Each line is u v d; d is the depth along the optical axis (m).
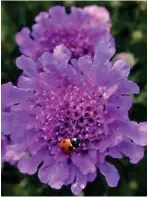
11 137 0.13
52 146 0.14
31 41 0.17
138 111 0.16
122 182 0.18
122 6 0.21
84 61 0.14
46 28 0.17
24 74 0.15
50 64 0.14
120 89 0.13
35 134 0.14
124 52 0.19
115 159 0.17
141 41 0.19
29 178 0.17
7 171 0.19
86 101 0.14
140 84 0.18
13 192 0.19
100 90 0.13
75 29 0.17
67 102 0.14
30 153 0.14
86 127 0.14
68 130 0.14
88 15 0.18
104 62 0.13
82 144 0.14
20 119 0.14
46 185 0.17
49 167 0.13
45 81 0.14
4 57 0.19
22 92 0.14
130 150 0.13
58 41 0.17
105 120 0.13
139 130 0.13
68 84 0.14
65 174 0.13
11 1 0.21
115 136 0.13
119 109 0.13
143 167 0.18
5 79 0.18
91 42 0.16
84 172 0.13
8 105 0.14
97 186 0.17
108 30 0.17
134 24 0.21
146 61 0.19
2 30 0.21
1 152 0.15
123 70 0.13
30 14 0.20
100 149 0.13
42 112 0.14
